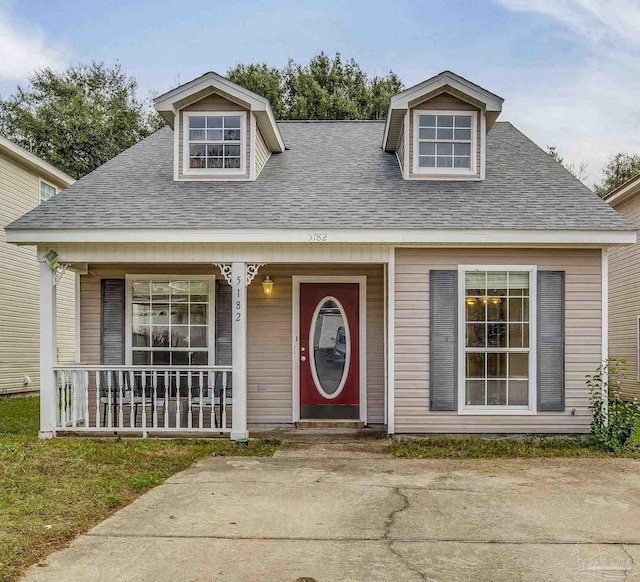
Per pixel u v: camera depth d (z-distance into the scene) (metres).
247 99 8.88
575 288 7.87
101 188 8.72
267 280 9.00
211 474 6.09
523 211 7.89
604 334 7.82
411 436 7.86
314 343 9.10
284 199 8.29
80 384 8.59
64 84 30.11
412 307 7.90
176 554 3.89
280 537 4.23
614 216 7.75
